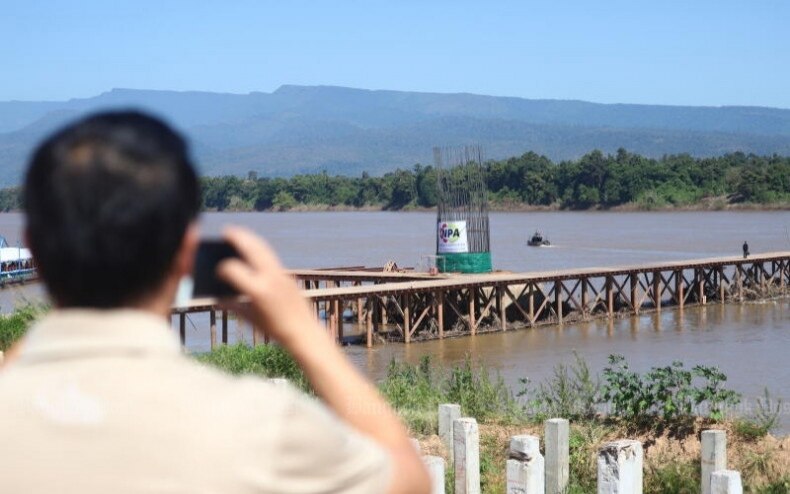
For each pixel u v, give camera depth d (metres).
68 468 1.90
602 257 97.75
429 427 13.93
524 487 9.09
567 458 10.61
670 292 58.84
